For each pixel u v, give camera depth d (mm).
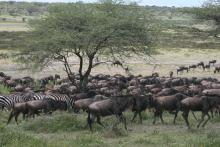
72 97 43531
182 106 36250
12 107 40375
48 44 48844
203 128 36188
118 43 49844
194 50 130250
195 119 41031
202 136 32594
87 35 47906
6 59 101125
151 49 52594
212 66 98688
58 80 69812
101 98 39781
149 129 36031
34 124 35625
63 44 48938
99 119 35688
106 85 56688
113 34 48812
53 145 27000
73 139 30938
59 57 52812
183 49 132375
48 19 50562
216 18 50844
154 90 48938
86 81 52125
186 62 106188
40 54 50562
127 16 49500
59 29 50312
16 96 44625
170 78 64375
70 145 28078
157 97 38781
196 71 91438
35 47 49875
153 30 51312
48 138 31484
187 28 52844
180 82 59469
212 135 31922
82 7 52062
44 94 45938
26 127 35562
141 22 49938
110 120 37719
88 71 52000
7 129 31141
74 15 49375
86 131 34625
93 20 49656
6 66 94188
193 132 34438
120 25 48406
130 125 37656
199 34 53094
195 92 47219
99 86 55562
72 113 41156
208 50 131625
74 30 49938
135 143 30250
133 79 62562
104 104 35219
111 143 30250
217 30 51656
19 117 41719
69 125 35719
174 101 38188
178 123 38812
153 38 51656
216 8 49969
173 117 42219
